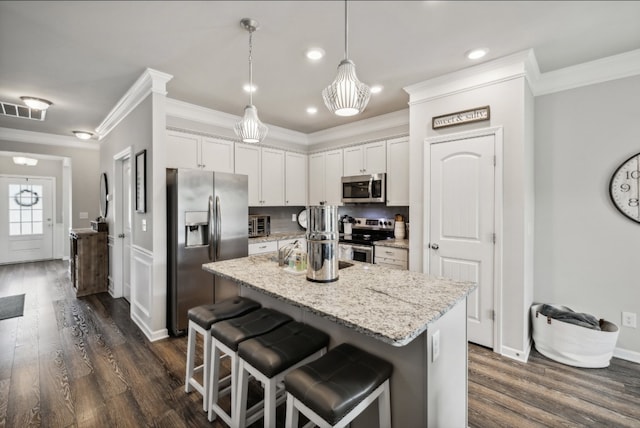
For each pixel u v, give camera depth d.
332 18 1.92
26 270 5.82
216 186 3.19
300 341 1.53
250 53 2.28
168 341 2.85
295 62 2.52
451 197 2.80
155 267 2.85
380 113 3.90
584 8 1.83
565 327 2.41
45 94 3.22
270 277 1.82
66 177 6.88
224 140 3.94
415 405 1.29
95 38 2.15
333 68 2.63
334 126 4.52
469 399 1.98
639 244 2.45
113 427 1.74
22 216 6.61
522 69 2.40
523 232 2.44
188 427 1.74
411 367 1.29
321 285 1.65
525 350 2.47
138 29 2.04
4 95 3.26
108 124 4.16
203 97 3.31
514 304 2.49
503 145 2.51
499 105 2.52
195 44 2.24
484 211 2.62
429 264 2.94
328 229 1.69
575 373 2.28
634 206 2.46
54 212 6.96
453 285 1.66
